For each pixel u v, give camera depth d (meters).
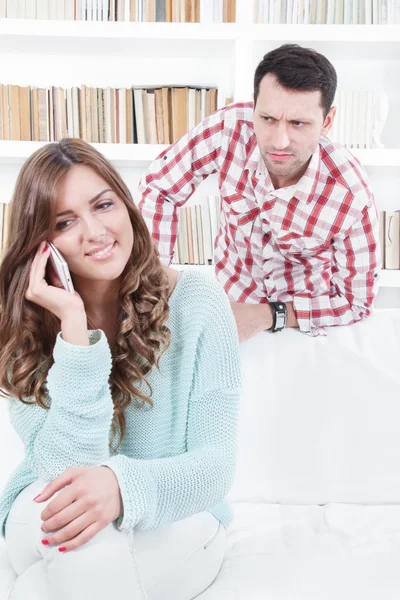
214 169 1.79
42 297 1.08
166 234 1.87
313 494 1.48
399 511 1.44
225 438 1.17
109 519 0.97
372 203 1.65
